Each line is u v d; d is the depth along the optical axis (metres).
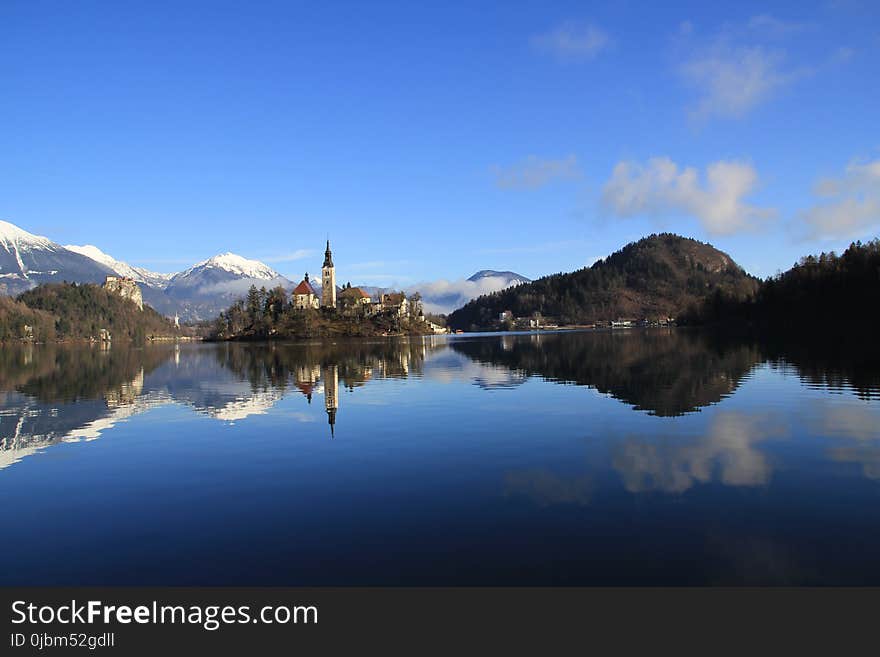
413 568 12.34
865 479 17.62
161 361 99.62
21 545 14.30
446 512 15.59
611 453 21.64
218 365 82.69
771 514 14.79
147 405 39.28
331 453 23.20
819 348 78.19
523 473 19.25
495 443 24.08
